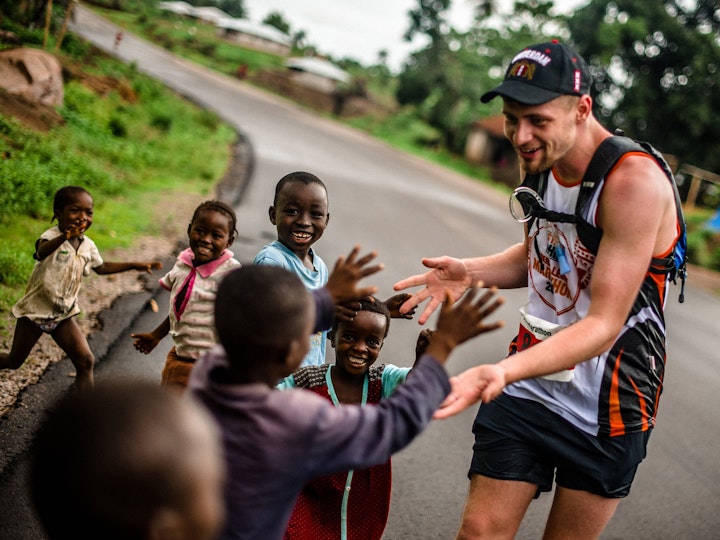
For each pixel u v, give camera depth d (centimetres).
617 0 3166
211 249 337
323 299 203
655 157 237
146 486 106
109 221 759
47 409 372
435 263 289
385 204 1438
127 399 111
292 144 2078
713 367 786
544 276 262
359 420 166
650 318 250
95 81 1542
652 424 258
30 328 368
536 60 227
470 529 256
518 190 253
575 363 218
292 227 321
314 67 5097
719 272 1875
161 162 1166
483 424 265
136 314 530
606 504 256
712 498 457
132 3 6350
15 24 1664
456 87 4194
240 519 159
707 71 3055
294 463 160
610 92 3303
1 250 571
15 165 746
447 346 182
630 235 225
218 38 6481
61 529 111
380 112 4734
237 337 163
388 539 343
